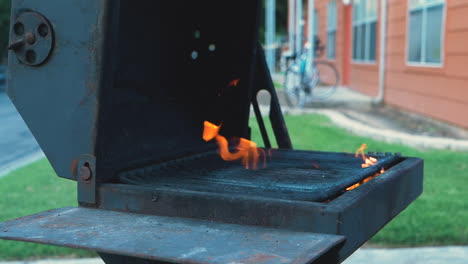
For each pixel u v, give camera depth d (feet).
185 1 8.55
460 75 32.96
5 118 44.88
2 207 17.26
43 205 17.58
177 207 5.78
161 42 8.19
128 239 5.03
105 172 6.44
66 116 6.23
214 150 9.12
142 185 6.41
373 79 51.98
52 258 13.60
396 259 13.26
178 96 8.71
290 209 5.27
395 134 28.73
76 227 5.42
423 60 39.14
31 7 6.21
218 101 9.55
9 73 6.39
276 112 9.61
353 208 5.33
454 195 18.20
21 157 28.25
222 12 9.16
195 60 9.01
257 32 9.21
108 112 6.41
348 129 31.96
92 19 5.97
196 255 4.58
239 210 5.50
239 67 9.39
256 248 4.72
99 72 6.00
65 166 6.33
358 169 7.79
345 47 65.82
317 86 67.41
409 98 42.09
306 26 95.45
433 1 36.78
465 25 31.99
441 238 14.34
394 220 15.71
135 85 7.70
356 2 58.95
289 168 7.93
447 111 35.09
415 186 7.60
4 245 14.32
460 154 24.73
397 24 44.88
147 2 7.77
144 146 7.71
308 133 30.68
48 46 6.16
